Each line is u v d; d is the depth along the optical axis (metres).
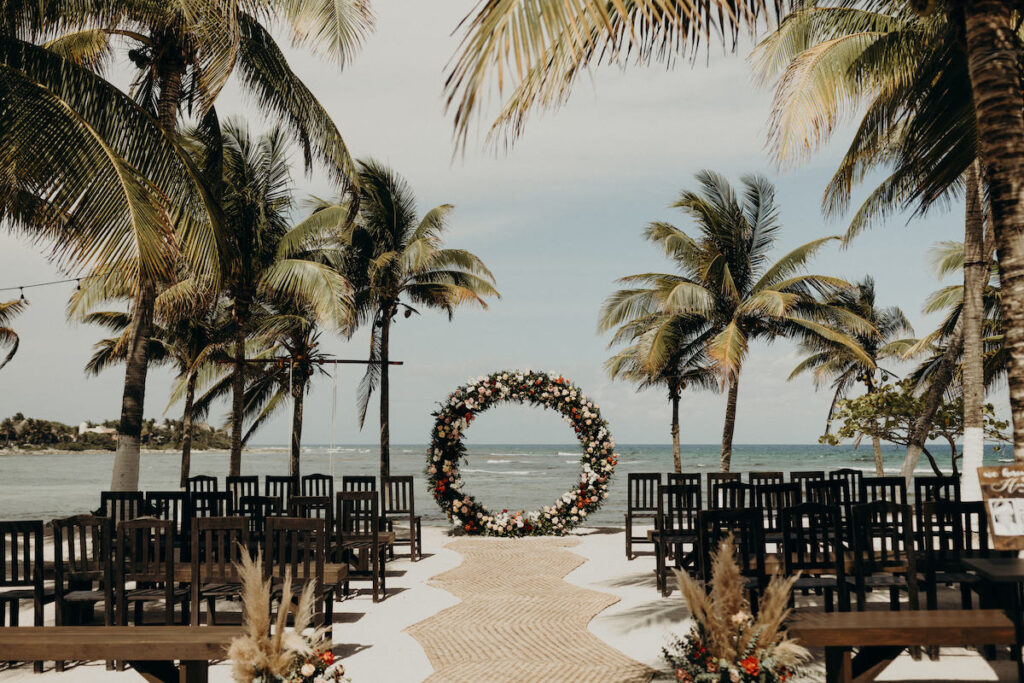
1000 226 4.85
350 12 11.81
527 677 5.64
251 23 12.59
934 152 7.25
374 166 20.42
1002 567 4.51
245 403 27.14
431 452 15.25
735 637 4.14
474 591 9.12
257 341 23.11
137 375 11.59
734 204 19.88
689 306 18.52
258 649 4.14
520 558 11.73
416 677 5.69
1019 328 4.75
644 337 20.73
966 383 13.44
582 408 15.09
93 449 128.38
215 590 6.26
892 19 11.20
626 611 7.90
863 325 19.81
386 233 20.98
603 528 16.42
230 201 16.66
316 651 4.32
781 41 11.12
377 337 22.22
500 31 3.54
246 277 17.61
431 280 21.28
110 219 8.02
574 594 8.83
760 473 10.66
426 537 14.78
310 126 13.11
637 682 5.49
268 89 12.98
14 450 121.25
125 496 8.12
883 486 8.38
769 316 19.52
